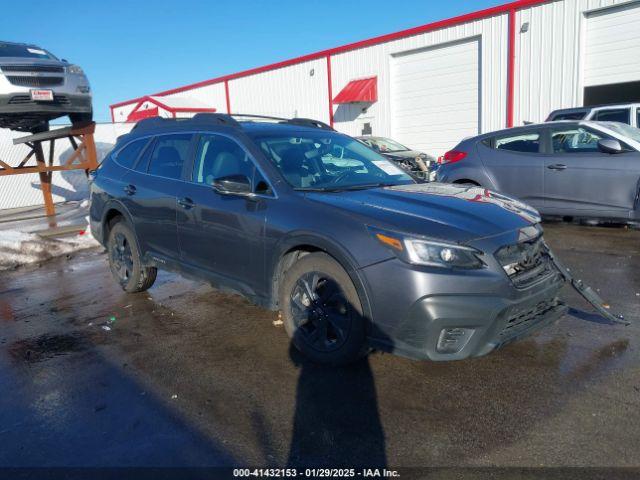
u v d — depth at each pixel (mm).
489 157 8023
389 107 18797
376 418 2863
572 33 13992
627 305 4445
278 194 3701
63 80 10398
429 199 3555
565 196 7281
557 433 2650
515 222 3297
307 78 21438
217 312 4762
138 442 2727
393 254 3002
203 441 2713
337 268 3275
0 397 3307
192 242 4359
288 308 3617
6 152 16734
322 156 4238
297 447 2631
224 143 4273
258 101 23844
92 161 11945
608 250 6324
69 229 9242
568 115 10281
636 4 12969
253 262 3818
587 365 3363
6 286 6035
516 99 15320
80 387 3398
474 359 3521
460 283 2887
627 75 13391
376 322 3100
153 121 5332
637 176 6695
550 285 3277
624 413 2797
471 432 2693
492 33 15555
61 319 4805
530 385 3148
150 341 4145
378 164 4523
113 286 5855
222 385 3328
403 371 3391
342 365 3402
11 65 9703
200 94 26922
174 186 4562
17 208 16703
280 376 3410
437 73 17312
